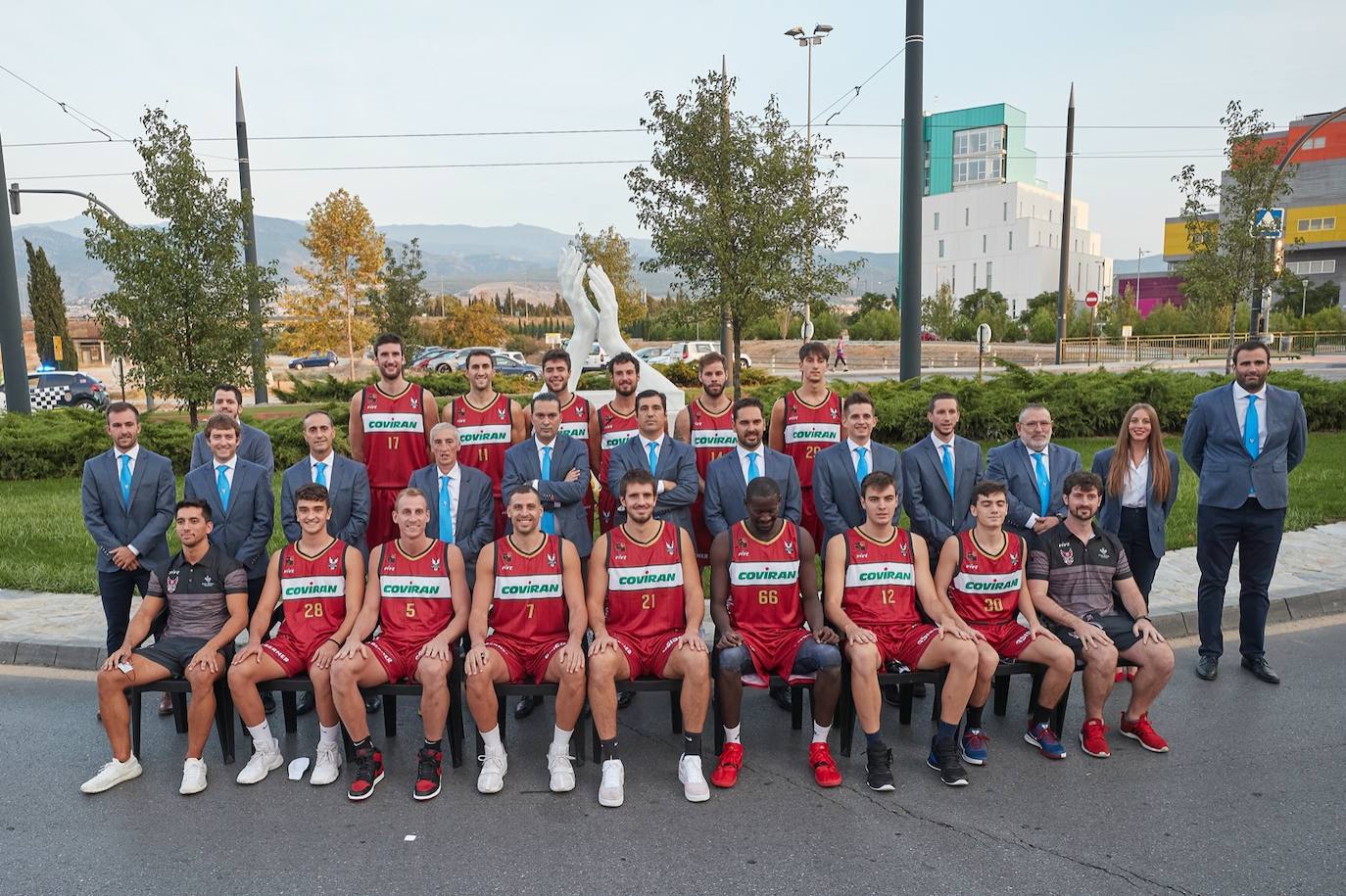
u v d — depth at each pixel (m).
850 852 3.87
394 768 4.80
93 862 3.86
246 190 20.17
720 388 6.30
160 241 14.12
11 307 15.56
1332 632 6.63
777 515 5.20
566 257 11.61
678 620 5.04
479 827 4.14
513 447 6.12
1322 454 13.01
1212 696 5.53
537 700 5.75
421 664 4.51
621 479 4.98
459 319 46.16
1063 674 4.72
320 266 32.78
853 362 44.25
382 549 5.04
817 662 4.53
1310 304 67.06
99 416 15.53
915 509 5.74
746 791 4.48
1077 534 5.24
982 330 21.72
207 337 14.55
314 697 5.12
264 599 4.99
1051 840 3.95
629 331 61.19
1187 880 3.62
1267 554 5.73
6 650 6.38
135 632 4.87
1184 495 10.53
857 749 4.97
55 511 10.67
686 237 13.90
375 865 3.82
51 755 4.95
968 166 101.44
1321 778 4.48
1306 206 72.00
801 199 14.01
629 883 3.65
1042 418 5.71
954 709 4.53
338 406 16.03
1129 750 4.87
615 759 4.49
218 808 4.36
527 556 4.92
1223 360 39.31
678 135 14.16
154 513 5.75
